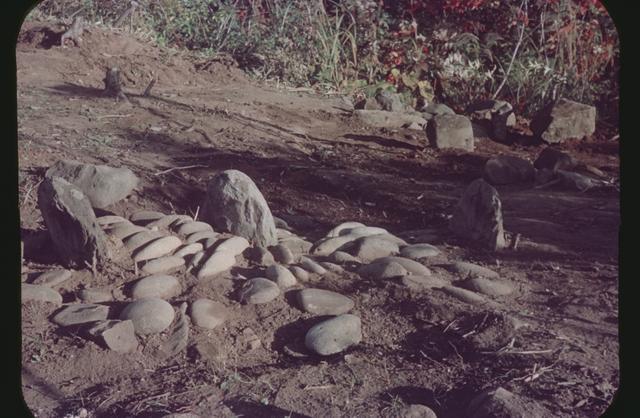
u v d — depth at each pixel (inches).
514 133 349.7
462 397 141.2
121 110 296.4
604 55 401.4
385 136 324.8
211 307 163.6
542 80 387.5
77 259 175.3
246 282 172.7
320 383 145.4
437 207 240.4
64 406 136.9
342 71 390.0
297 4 408.8
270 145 286.2
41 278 170.1
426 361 153.3
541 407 131.4
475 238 204.7
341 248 196.4
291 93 367.2
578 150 329.4
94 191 210.5
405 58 395.5
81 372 146.4
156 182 230.5
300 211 233.9
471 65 395.9
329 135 315.6
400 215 235.0
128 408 136.1
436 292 174.1
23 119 268.5
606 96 395.9
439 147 314.0
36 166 227.3
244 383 144.4
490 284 177.8
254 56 391.9
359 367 150.7
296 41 396.5
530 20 414.9
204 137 280.7
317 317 165.5
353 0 403.9
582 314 167.9
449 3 402.0
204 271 175.0
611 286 180.9
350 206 241.0
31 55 344.8
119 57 361.1
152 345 154.1
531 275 187.8
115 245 180.5
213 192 196.1
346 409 137.2
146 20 417.4
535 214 236.8
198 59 385.4
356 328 160.4
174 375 146.9
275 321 163.8
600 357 150.3
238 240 188.1
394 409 135.5
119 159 244.8
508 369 147.3
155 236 185.6
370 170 277.0
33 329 154.9
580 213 237.5
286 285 173.9
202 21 417.7
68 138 256.1
